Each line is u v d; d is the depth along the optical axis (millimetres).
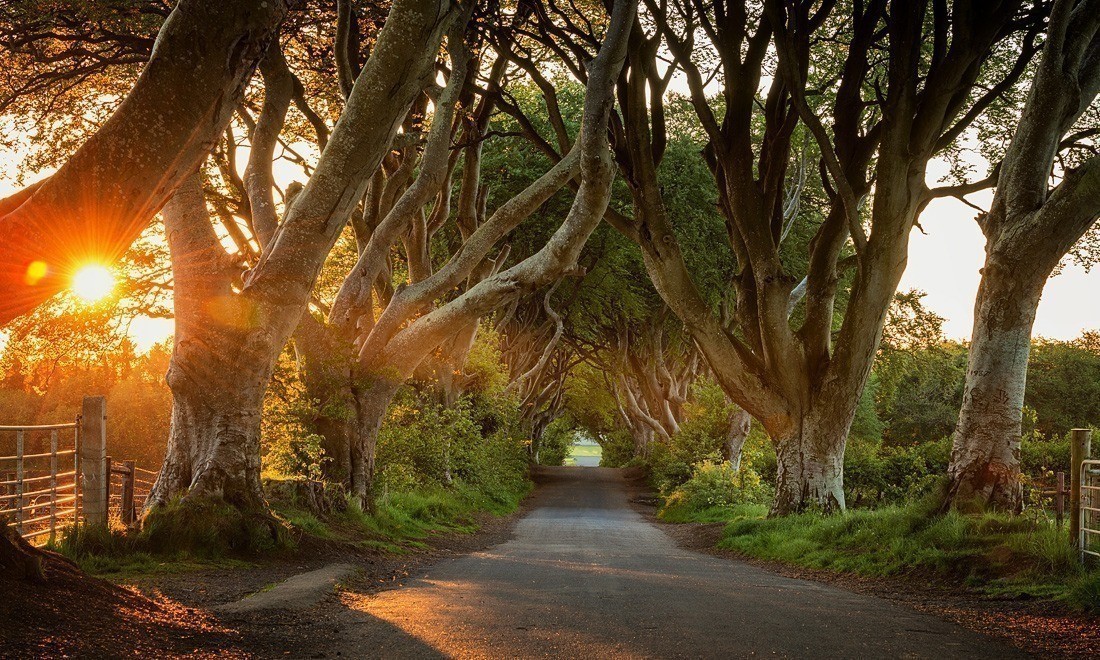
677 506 29609
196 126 6578
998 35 17875
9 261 6340
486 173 31312
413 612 7816
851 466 26953
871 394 43406
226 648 5930
